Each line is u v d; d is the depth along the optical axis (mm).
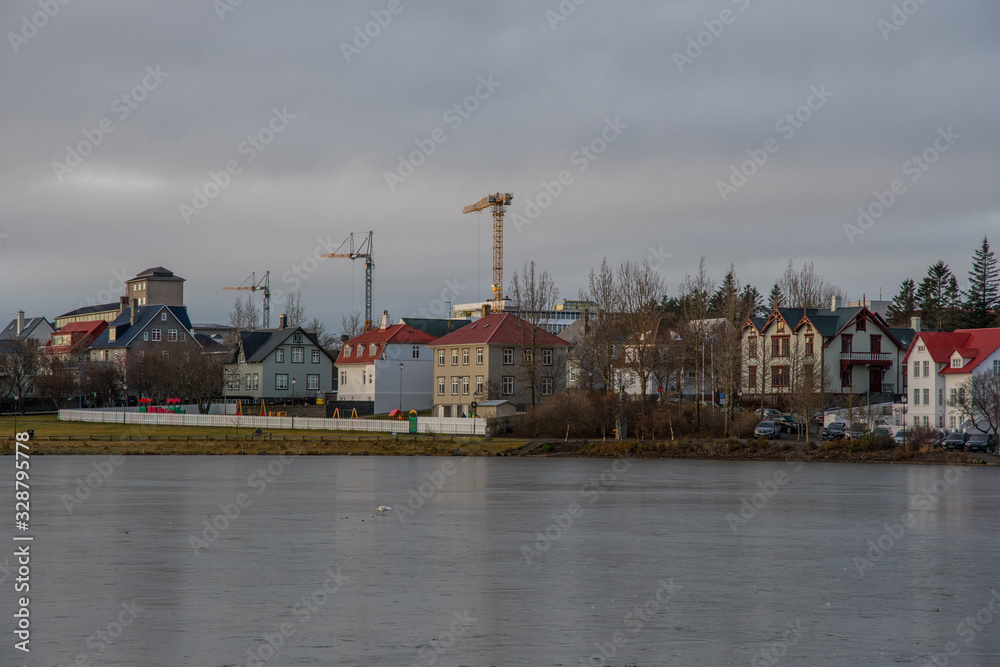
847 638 24859
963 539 41281
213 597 28688
